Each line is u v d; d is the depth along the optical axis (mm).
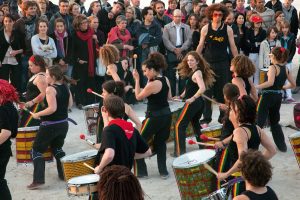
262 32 13023
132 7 13516
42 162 8250
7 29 12523
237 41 12812
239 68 8359
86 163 7328
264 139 5988
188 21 13773
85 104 12766
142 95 8062
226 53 11062
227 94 7309
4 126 6555
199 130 9273
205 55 11078
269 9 13773
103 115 7598
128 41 12812
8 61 12617
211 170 6352
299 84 13883
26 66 12711
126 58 11727
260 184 4816
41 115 7969
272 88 9156
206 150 7332
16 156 8812
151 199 7793
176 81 13656
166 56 13219
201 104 9047
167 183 8375
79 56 12500
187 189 6820
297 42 13633
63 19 12570
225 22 12219
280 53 9117
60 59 12414
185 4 15125
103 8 13852
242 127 5938
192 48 13102
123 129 6031
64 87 8117
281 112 12031
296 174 8617
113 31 12797
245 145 5848
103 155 5965
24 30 12516
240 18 12969
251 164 4828
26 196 8078
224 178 6008
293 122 11234
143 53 12969
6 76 12680
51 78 8023
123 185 3967
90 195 6203
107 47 9547
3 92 6594
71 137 10695
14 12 14828
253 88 8586
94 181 6176
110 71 9500
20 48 12617
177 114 9609
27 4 12562
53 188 8352
